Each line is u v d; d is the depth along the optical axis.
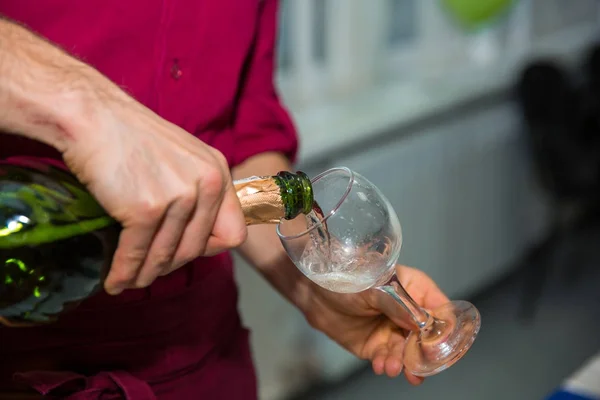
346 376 2.12
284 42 2.11
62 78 0.48
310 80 2.19
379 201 0.60
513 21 2.84
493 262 2.59
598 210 3.01
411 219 2.11
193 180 0.48
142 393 0.64
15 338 0.65
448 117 2.24
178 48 0.66
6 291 0.53
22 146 0.62
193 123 0.69
